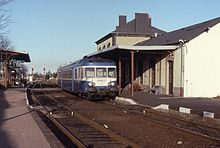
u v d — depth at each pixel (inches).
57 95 1512.1
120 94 1393.9
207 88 1300.4
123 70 1982.0
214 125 636.7
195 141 468.1
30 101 1135.6
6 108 856.9
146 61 1646.2
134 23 2389.3
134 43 2345.0
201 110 802.2
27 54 1990.7
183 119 706.2
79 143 406.0
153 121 637.3
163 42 1476.4
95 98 1189.7
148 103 1018.1
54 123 608.7
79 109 892.0
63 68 1777.8
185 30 1553.9
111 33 2363.4
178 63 1300.4
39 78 6471.5
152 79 1574.8
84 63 1167.6
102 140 465.1
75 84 1305.4
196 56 1286.9
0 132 482.6
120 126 602.5
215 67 1310.3
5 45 2178.9
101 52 1419.8
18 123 578.9
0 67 2247.8
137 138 488.1
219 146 436.8
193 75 1284.4
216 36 1306.6
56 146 385.4
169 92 1380.4
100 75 1154.0
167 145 441.7
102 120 682.2
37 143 401.7
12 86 2466.8
